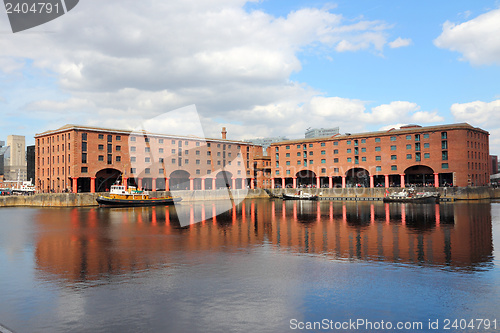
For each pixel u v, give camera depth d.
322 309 14.94
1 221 53.00
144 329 13.12
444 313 14.53
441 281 18.73
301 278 19.38
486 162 118.25
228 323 13.59
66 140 97.06
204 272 20.72
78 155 94.38
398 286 17.89
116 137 101.44
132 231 39.75
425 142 110.06
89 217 59.06
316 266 22.06
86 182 102.38
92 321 13.84
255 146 143.88
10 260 24.48
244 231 38.97
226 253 26.30
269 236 34.91
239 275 20.03
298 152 136.50
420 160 110.62
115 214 65.12
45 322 13.78
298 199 120.12
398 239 32.47
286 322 13.68
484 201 96.50
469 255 25.22
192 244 30.44
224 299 16.12
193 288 17.69
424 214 58.47
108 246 29.80
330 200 115.44
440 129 107.12
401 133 114.12
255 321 13.80
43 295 16.83
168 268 21.73
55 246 30.11
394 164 115.38
